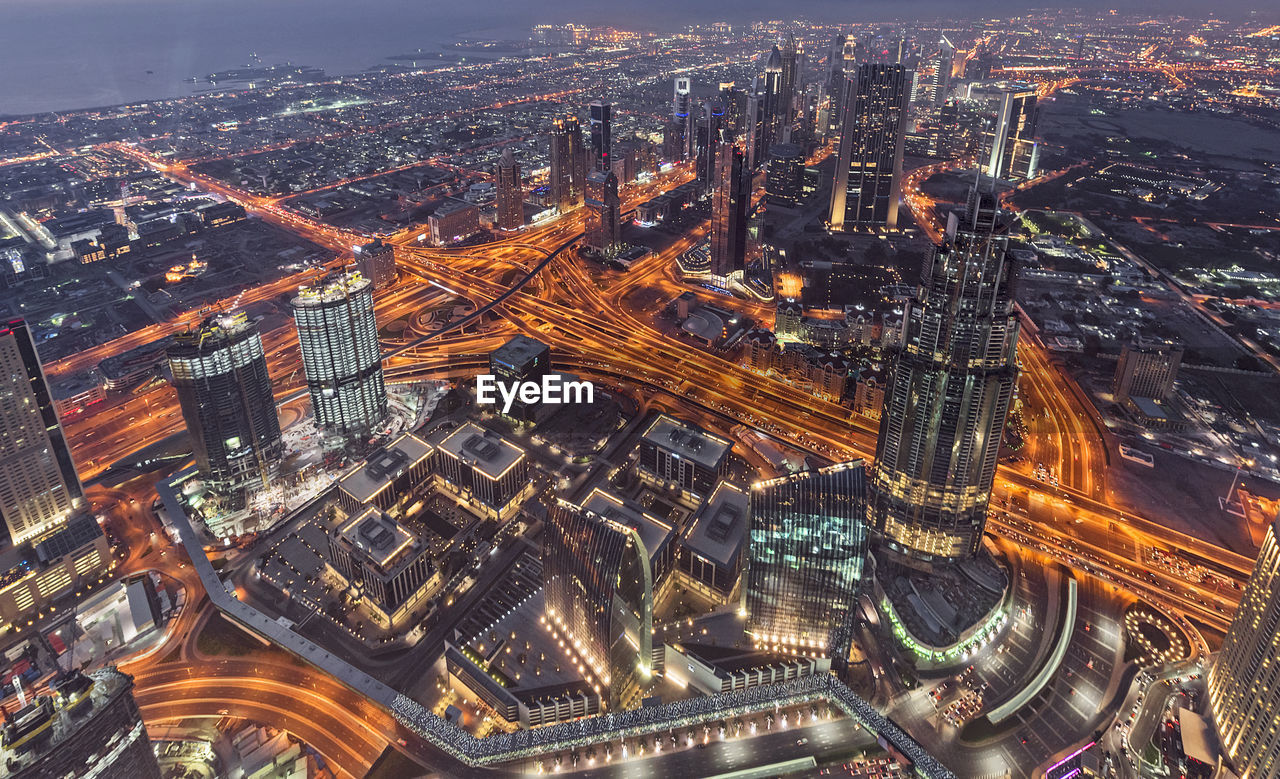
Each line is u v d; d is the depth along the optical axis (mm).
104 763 168250
